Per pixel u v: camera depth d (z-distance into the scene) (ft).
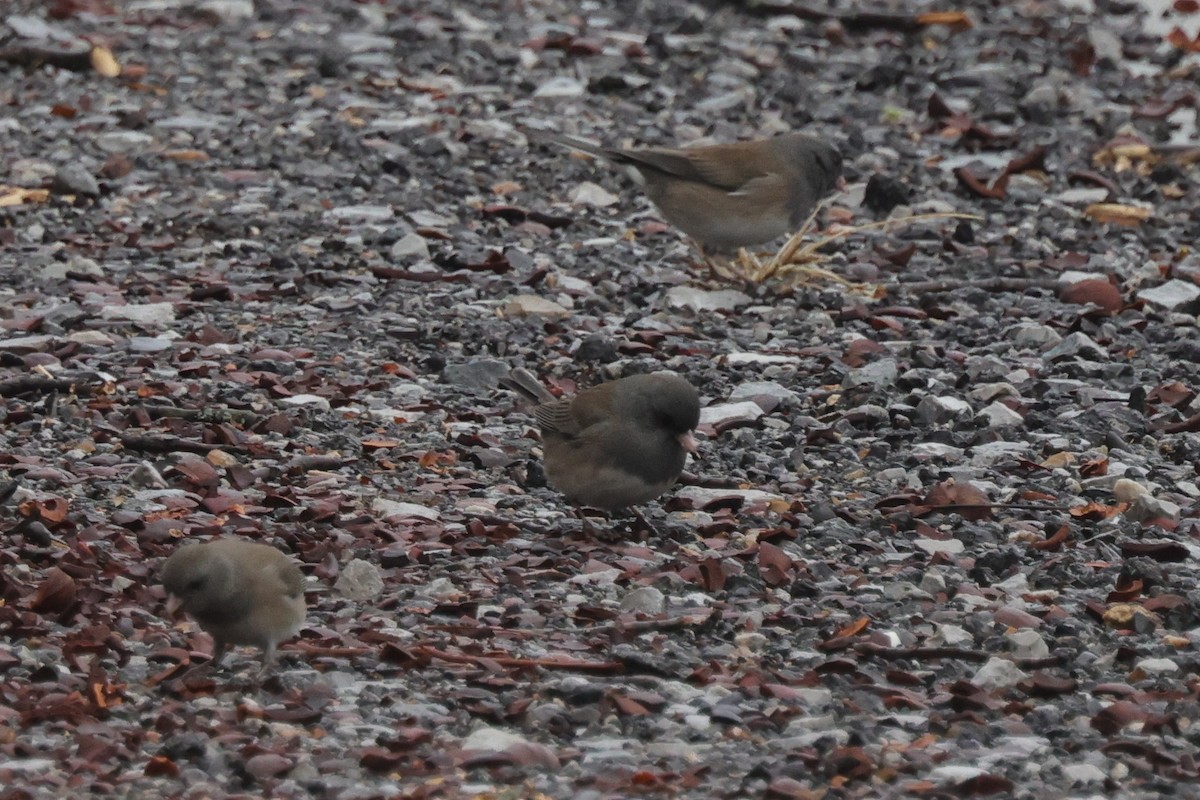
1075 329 55.67
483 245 61.72
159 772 29.09
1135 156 72.95
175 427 45.21
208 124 72.95
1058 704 32.73
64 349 50.42
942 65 84.17
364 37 85.15
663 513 41.52
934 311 56.80
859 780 29.55
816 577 38.06
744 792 28.96
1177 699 32.65
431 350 52.21
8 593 35.42
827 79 82.28
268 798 28.53
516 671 33.19
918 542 39.91
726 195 57.36
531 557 38.55
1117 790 29.55
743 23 90.22
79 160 68.39
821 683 33.22
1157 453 46.06
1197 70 84.43
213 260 59.57
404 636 34.65
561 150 71.51
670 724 31.50
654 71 81.51
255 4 90.68
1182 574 38.32
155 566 36.99
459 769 29.58
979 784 29.19
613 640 34.81
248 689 32.24
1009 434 46.62
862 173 70.90
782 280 59.52
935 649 34.37
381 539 39.09
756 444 45.96
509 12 90.68
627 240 63.41
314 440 44.91
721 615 35.63
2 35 82.74
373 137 72.13
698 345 53.83
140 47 83.41
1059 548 39.78
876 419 47.39
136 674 32.78
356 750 30.09
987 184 69.82
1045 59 85.40
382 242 61.21
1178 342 54.34
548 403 39.68
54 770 29.14
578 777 29.43
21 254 59.31
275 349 51.39
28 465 42.04
